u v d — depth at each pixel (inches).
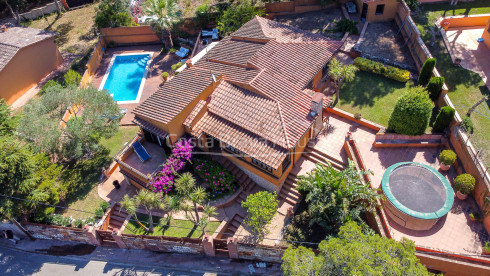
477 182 1011.3
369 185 1052.5
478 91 1286.9
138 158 1240.8
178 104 1185.4
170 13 1742.1
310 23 1721.2
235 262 1071.0
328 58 1330.0
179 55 1780.3
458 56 1417.3
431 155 1157.1
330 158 1194.6
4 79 1588.3
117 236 1090.1
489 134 1137.4
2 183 1081.4
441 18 1569.9
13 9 2153.1
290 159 1139.3
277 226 1095.0
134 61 1856.5
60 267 1123.9
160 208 1162.6
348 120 1301.7
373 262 741.9
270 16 1818.4
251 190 1214.3
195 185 1221.1
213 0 1996.8
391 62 1448.1
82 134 1246.3
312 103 1122.7
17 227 1162.6
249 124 1135.0
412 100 1114.1
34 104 1299.2
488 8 1577.3
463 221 1005.2
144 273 1079.6
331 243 794.8
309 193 1013.8
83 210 1212.5
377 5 1594.5
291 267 814.5
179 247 1088.2
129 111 1572.3
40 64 1755.7
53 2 2202.3
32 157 1131.3
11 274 1125.1
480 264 909.2
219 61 1363.2
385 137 1189.1
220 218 1155.3
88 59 1850.4
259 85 1196.5
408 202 984.9
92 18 2122.3
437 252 928.3
